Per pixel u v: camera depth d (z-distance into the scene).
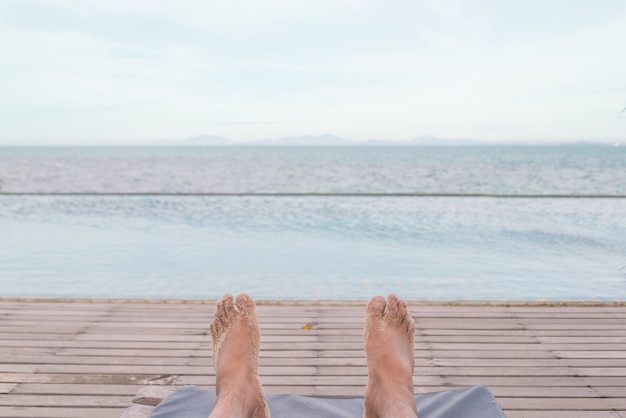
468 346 2.89
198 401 1.96
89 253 7.23
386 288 5.30
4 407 2.14
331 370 2.59
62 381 2.41
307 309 3.69
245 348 1.79
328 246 7.73
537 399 2.22
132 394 2.27
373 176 35.97
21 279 5.71
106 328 3.22
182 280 5.67
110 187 25.11
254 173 40.31
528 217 10.37
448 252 7.25
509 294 5.05
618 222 9.69
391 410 1.46
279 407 1.96
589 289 5.25
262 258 6.91
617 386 2.36
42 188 24.17
